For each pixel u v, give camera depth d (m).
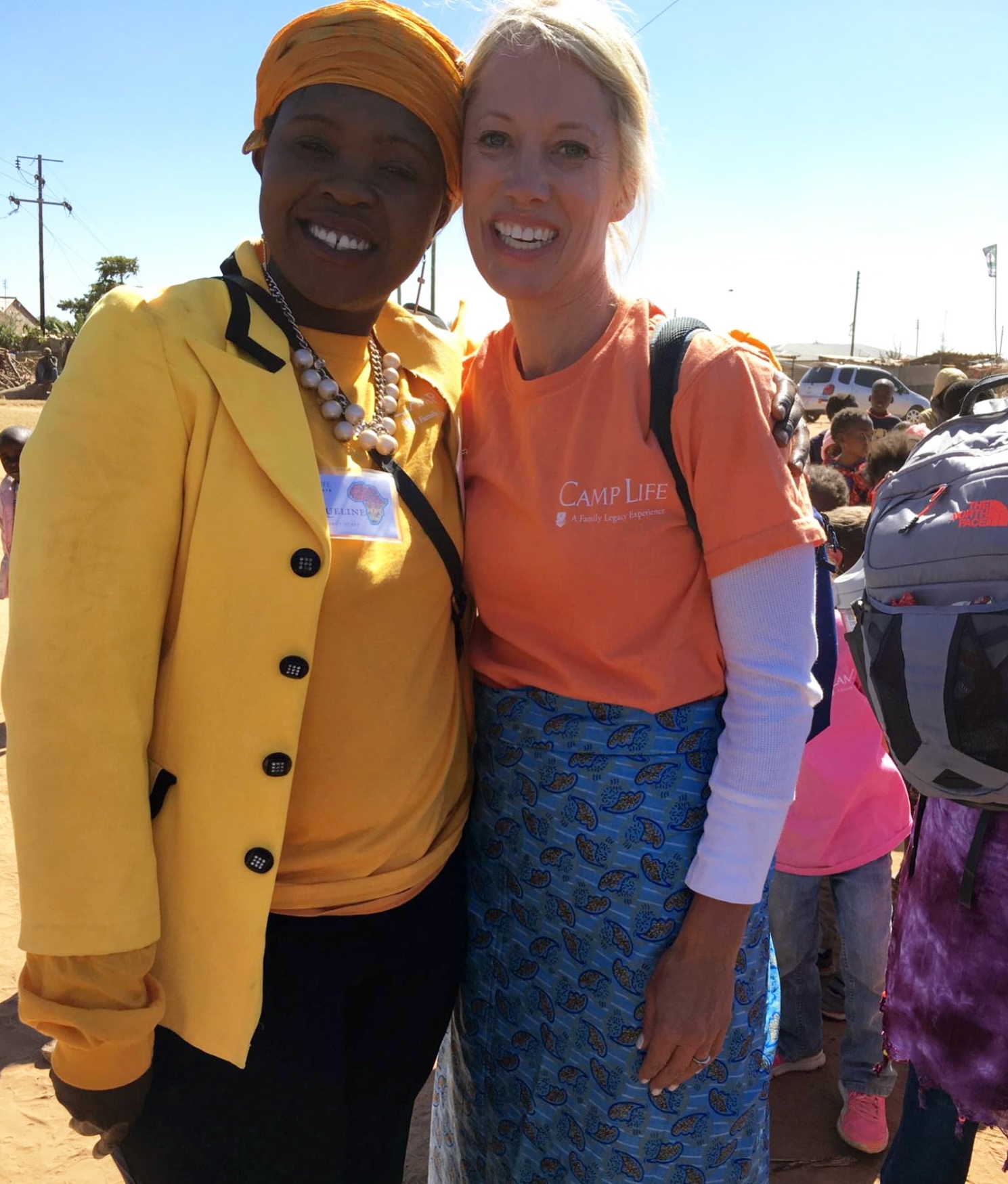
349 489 1.54
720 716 1.62
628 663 1.57
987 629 1.81
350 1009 1.67
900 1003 2.17
